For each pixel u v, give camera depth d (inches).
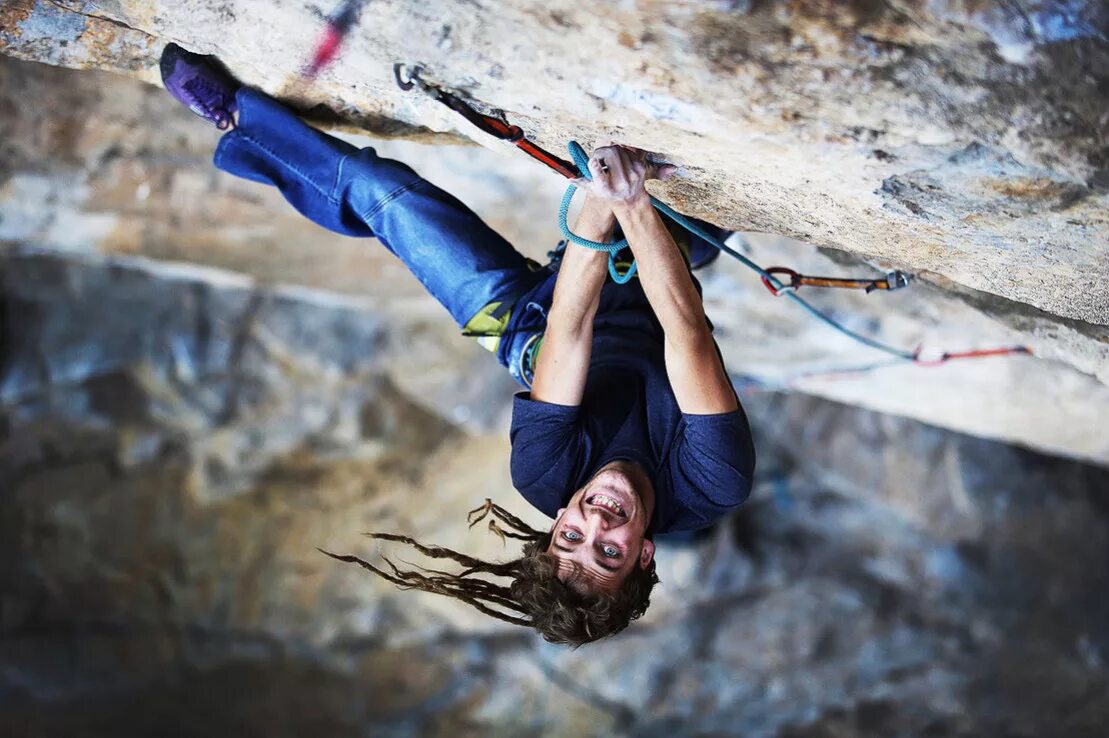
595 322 104.1
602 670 311.9
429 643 313.1
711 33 73.0
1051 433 210.4
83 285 289.6
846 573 310.3
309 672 309.6
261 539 307.4
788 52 73.3
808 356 217.8
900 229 98.0
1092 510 295.9
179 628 305.3
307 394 303.9
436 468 309.6
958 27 69.3
